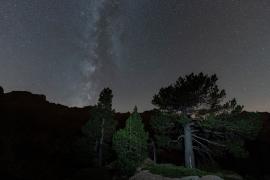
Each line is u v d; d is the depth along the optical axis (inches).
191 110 1098.7
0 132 1396.4
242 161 1181.1
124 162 954.7
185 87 1056.8
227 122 1007.0
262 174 1123.9
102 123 1221.1
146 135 999.6
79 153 1185.4
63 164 1210.0
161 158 1389.0
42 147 1315.2
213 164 1108.5
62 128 1852.9
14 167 964.6
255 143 1233.4
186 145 1067.3
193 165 1044.5
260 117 1035.9
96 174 991.6
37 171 1031.6
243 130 1011.3
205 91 1050.1
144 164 999.6
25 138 1380.4
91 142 1210.0
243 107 1037.8
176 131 1154.0
